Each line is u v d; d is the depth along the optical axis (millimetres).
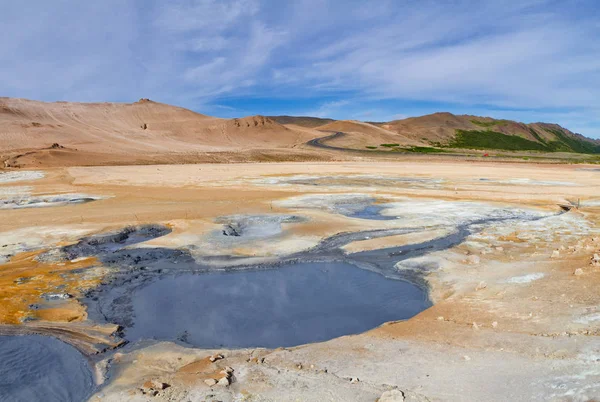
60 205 24453
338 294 11383
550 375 6469
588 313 8680
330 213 21047
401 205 23438
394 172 43781
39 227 18375
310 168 49094
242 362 7816
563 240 15508
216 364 7773
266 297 11250
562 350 7254
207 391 6758
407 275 12547
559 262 12398
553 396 5875
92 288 11828
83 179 37656
